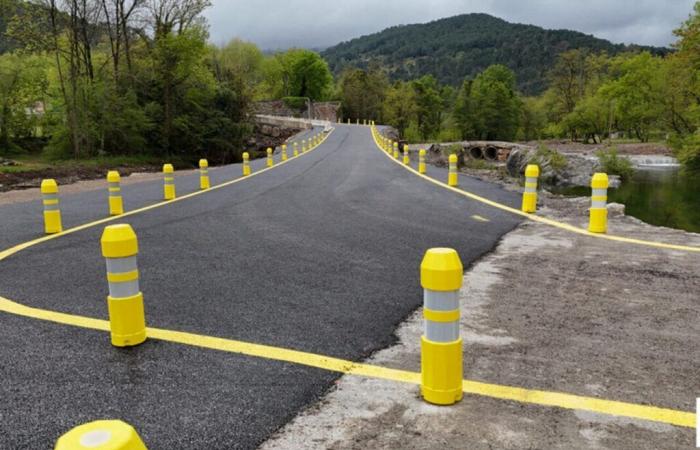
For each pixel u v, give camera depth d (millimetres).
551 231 9156
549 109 113938
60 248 8258
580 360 3990
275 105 107875
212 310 5207
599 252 7508
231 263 7102
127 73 46688
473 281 6125
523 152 42812
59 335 4590
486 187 15820
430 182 17359
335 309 5211
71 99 41219
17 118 49688
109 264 4270
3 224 10750
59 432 3092
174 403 3416
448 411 3271
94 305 5430
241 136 58688
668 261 6945
